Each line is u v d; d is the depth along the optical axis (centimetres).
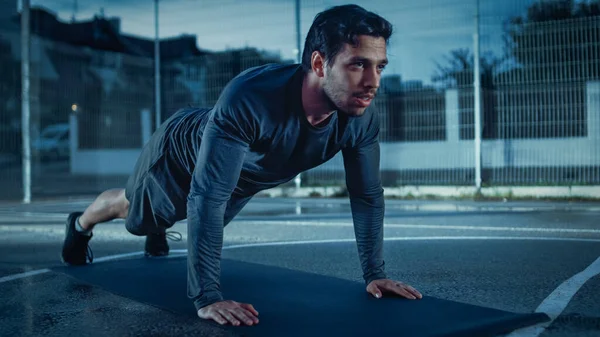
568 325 253
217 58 1231
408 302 288
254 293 315
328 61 225
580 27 998
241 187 293
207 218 250
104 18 1858
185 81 1273
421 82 1126
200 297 257
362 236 301
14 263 459
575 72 1005
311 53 233
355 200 296
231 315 251
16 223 780
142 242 589
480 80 1069
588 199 1019
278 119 246
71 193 1436
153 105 1299
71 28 1944
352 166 285
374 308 277
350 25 219
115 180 1756
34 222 795
